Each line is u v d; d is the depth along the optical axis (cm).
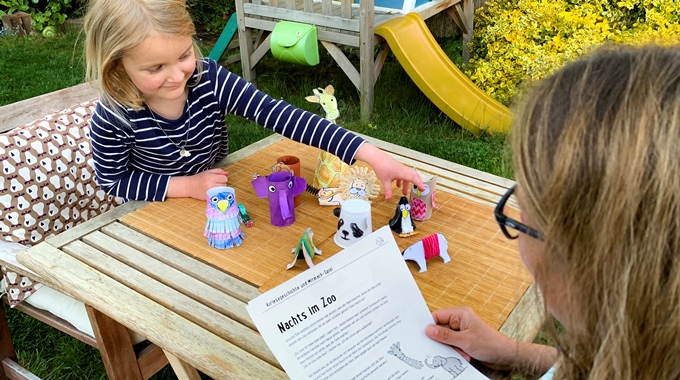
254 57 417
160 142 158
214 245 129
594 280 50
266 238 133
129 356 151
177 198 152
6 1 584
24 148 170
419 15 385
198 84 158
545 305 60
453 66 373
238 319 108
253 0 402
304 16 373
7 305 221
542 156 52
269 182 134
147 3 127
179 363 124
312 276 98
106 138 152
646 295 47
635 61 51
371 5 344
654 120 46
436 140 335
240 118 380
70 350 208
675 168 45
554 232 52
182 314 110
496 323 105
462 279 117
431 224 138
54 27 575
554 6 394
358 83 368
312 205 147
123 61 134
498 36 412
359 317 97
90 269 124
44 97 197
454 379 92
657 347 49
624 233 47
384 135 345
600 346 53
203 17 591
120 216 144
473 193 154
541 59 360
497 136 331
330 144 148
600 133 48
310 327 94
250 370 97
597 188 48
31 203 170
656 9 382
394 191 153
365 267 102
